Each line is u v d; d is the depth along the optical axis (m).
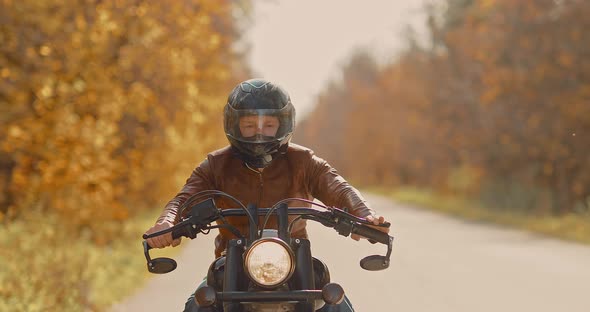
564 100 52.16
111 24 27.66
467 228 48.25
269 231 7.87
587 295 22.56
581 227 42.84
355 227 8.10
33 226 24.98
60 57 27.80
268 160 8.56
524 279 25.86
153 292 22.88
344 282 25.33
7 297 17.33
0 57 26.89
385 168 135.25
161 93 35.53
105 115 29.64
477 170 65.62
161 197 50.81
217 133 59.44
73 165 27.98
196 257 31.97
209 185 8.93
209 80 38.62
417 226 49.97
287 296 7.41
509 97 56.78
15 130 26.75
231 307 7.75
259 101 8.28
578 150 53.59
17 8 25.62
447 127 66.69
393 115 115.06
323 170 8.92
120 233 33.31
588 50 51.16
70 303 18.34
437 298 22.12
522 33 53.84
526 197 59.09
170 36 31.61
